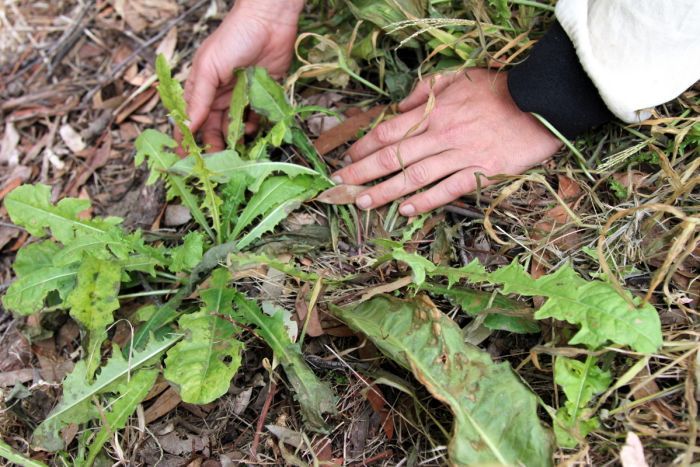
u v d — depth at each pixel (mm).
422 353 633
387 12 791
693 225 607
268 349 717
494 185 740
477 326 663
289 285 732
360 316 675
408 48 838
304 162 793
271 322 688
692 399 600
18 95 963
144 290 770
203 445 693
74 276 728
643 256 685
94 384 684
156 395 715
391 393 680
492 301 661
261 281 738
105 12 1002
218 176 746
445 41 774
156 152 769
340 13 839
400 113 797
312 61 828
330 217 763
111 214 845
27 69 980
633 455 584
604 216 712
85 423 692
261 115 819
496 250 729
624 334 600
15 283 718
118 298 733
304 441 667
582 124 716
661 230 693
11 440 724
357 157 781
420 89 778
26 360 776
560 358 627
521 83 717
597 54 671
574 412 615
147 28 980
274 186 757
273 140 750
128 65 959
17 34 1008
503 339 683
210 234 767
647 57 653
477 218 739
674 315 658
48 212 739
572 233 712
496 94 753
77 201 747
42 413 733
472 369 621
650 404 629
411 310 652
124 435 703
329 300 711
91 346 684
